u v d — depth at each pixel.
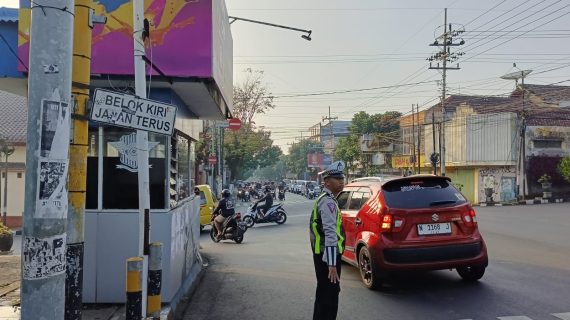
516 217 21.17
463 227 7.09
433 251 6.86
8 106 27.52
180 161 8.05
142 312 5.04
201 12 6.50
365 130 55.59
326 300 4.70
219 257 11.03
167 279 6.28
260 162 70.19
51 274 3.25
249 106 45.56
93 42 6.33
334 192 4.85
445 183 7.41
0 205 23.73
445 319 5.73
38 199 3.22
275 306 6.57
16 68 6.21
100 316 5.79
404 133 51.03
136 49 5.32
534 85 43.34
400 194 7.14
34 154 3.24
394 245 6.83
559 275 8.10
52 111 3.28
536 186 36.44
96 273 6.34
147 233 5.25
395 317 5.85
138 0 5.32
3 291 6.79
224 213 14.34
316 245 4.79
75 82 4.02
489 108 38.94
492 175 36.62
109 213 6.38
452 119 38.66
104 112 4.33
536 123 36.56
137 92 5.31
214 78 6.62
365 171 53.09
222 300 6.92
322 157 79.81
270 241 14.34
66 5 3.37
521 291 6.98
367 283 7.32
